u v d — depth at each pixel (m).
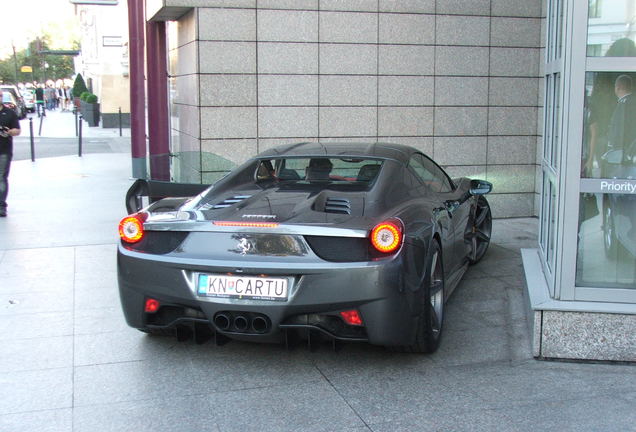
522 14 8.84
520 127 9.03
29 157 17.98
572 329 4.23
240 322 3.94
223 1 8.09
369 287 3.81
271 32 8.25
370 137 8.67
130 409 3.64
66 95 59.34
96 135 27.02
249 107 8.30
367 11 8.46
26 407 3.66
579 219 4.25
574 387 3.88
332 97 8.50
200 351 4.47
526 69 8.95
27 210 9.94
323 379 4.02
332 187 4.64
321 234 3.85
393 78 8.63
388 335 3.89
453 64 8.76
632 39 4.03
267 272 3.85
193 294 3.98
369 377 4.04
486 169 9.03
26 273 6.48
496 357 4.36
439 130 8.84
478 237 6.78
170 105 10.97
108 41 32.06
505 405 3.65
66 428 3.42
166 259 4.05
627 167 4.16
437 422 3.46
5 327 4.96
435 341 4.38
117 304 5.52
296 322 3.91
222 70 8.18
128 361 4.31
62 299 5.66
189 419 3.52
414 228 4.18
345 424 3.45
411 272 3.97
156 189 7.01
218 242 4.00
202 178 7.95
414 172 5.13
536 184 9.18
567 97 4.09
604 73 4.09
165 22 10.84
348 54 8.48
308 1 8.29
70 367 4.21
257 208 4.24
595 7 4.03
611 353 4.20
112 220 9.18
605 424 3.43
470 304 5.51
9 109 9.39
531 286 4.74
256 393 3.83
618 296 4.25
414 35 8.61
